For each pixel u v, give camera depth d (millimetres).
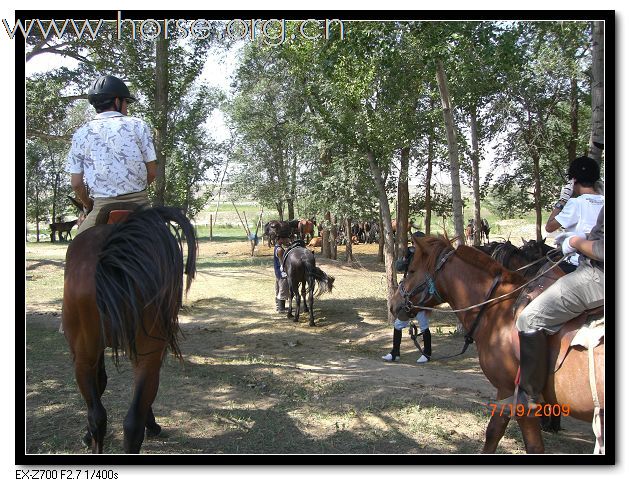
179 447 4523
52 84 12883
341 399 5926
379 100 11055
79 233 3666
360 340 10656
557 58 13078
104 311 3125
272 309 13797
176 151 12547
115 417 5074
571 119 17703
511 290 3996
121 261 3172
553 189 20547
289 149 24391
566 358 3404
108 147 3844
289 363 8297
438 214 22156
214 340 10258
